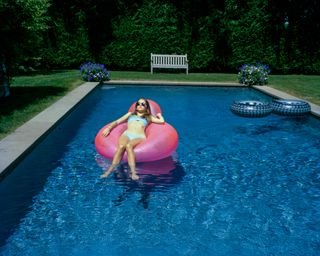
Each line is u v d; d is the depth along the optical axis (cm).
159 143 525
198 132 758
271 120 858
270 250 341
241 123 834
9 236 356
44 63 1812
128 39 1783
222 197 450
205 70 1856
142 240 354
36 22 913
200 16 1730
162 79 1483
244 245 348
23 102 891
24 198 434
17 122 684
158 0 1722
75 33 1766
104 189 462
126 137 522
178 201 436
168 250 338
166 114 932
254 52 1766
